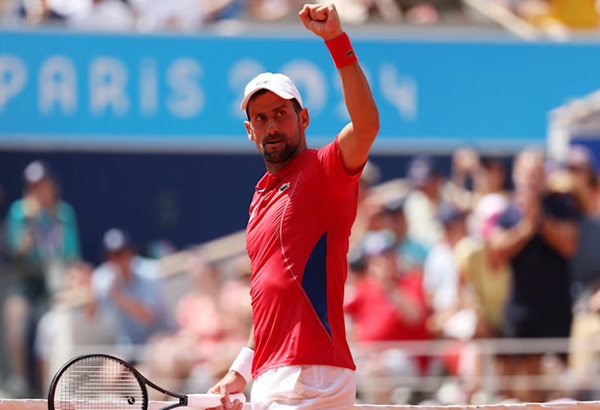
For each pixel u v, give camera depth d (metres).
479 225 37.22
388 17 45.59
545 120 42.97
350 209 15.50
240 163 46.03
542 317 35.03
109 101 41.34
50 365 39.25
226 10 44.84
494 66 42.94
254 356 15.55
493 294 36.28
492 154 42.81
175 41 41.47
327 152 15.31
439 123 42.69
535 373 34.47
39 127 41.16
